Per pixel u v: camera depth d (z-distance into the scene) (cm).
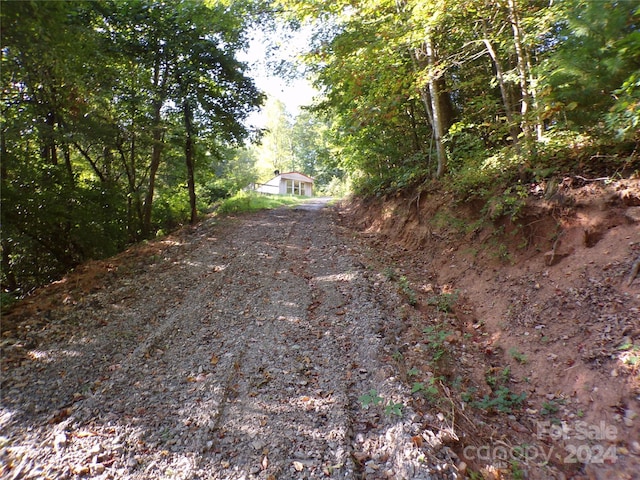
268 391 384
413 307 580
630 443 291
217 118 1456
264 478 276
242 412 353
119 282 752
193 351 469
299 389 388
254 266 841
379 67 928
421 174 1089
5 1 467
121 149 1315
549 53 624
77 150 1254
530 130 646
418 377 389
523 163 648
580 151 566
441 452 289
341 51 1017
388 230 1125
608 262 455
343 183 2962
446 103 1112
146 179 1692
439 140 977
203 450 304
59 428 327
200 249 1016
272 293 671
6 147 851
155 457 296
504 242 636
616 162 511
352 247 991
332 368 424
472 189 763
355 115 1037
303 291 675
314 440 315
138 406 361
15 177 860
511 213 625
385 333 483
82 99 967
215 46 1366
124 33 1220
